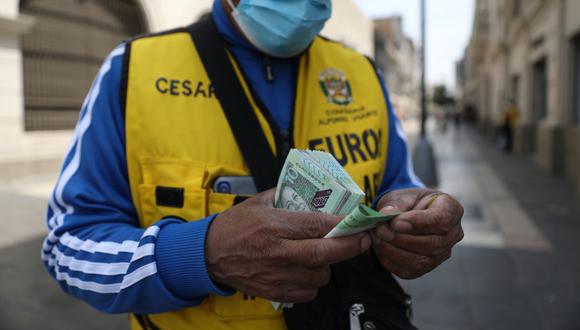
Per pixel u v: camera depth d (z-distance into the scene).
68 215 0.92
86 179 0.94
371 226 0.73
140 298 0.84
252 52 1.07
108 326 2.88
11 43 7.20
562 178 9.25
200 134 0.98
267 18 1.00
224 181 0.96
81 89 9.01
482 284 3.74
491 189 8.16
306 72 1.13
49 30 8.23
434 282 3.78
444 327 3.05
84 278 0.86
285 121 1.07
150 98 0.97
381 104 1.25
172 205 0.94
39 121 8.14
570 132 8.51
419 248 0.81
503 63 17.69
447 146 19.12
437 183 8.41
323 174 0.76
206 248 0.79
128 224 0.94
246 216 0.77
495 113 20.66
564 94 8.93
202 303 0.95
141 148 0.96
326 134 1.10
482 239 4.94
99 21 9.34
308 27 1.01
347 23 20.61
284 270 0.74
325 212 0.75
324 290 0.96
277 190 0.81
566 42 8.66
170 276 0.81
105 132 0.96
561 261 4.24
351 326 0.92
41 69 8.12
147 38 1.05
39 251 4.04
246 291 0.79
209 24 1.06
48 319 2.93
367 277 1.00
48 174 7.95
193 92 1.00
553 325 3.04
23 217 5.08
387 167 1.27
